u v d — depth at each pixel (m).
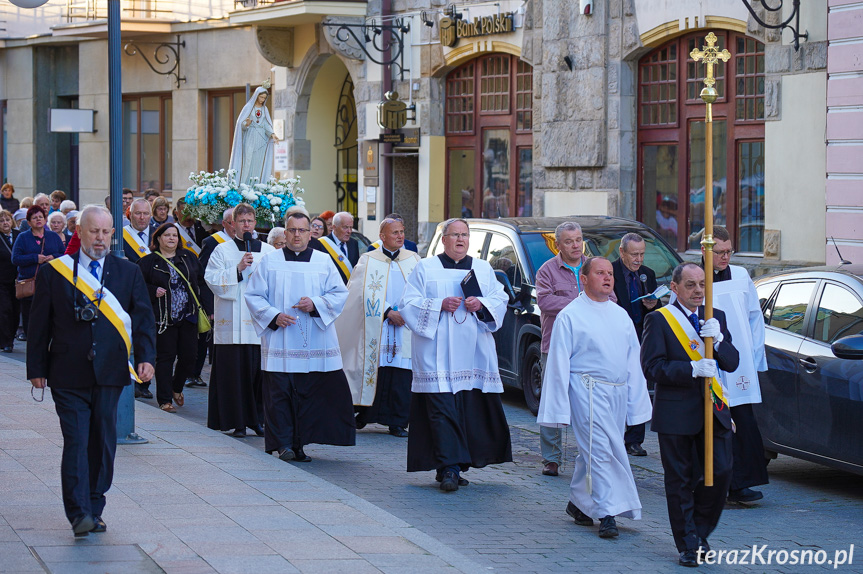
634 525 8.10
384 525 7.32
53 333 7.00
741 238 17.34
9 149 34.88
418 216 23.52
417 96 23.17
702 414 7.12
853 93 14.89
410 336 11.66
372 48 23.88
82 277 7.00
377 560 6.48
